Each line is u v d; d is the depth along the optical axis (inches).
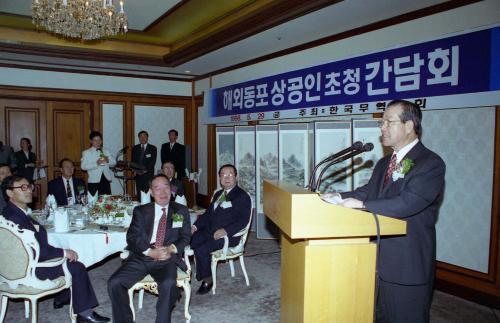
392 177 67.9
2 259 99.6
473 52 127.0
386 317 66.8
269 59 224.2
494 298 126.6
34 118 266.2
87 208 146.1
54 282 104.9
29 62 247.3
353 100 171.8
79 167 280.7
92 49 234.2
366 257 57.3
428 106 141.0
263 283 149.1
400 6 139.9
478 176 130.1
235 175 150.3
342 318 57.0
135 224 114.3
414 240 64.4
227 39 194.1
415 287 64.1
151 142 300.7
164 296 103.1
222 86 270.5
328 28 169.3
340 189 178.2
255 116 236.4
